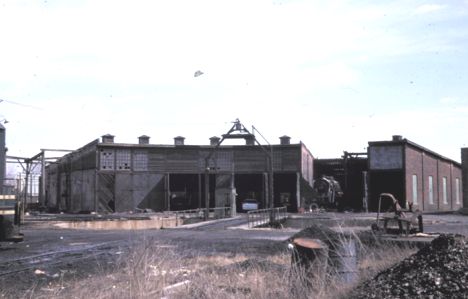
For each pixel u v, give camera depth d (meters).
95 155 57.72
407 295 6.50
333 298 7.53
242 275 10.34
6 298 9.25
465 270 6.75
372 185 58.91
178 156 61.53
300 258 8.59
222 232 27.88
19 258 15.54
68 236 24.77
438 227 30.70
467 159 57.91
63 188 67.75
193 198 63.47
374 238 16.20
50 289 9.98
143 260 9.15
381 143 58.75
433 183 69.75
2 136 18.28
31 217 44.06
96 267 13.16
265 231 29.00
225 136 47.22
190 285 9.11
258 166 62.34
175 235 25.33
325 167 70.81
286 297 8.14
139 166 59.62
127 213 55.47
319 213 55.41
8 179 18.81
